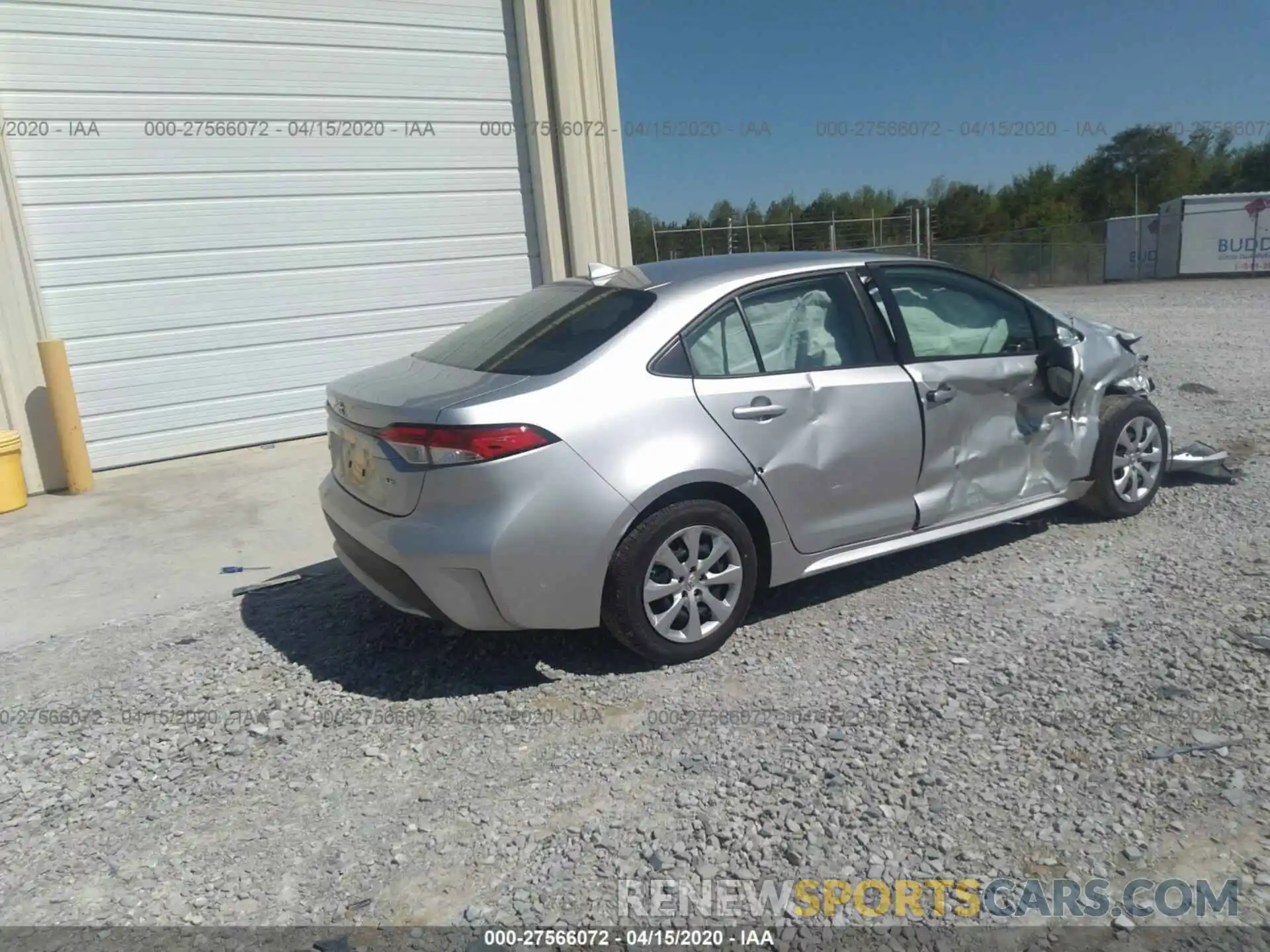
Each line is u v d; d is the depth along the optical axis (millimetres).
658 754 3291
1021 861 2674
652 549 3734
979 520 4758
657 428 3746
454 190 8938
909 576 4773
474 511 3516
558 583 3611
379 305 8727
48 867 2877
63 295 7367
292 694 3865
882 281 4512
